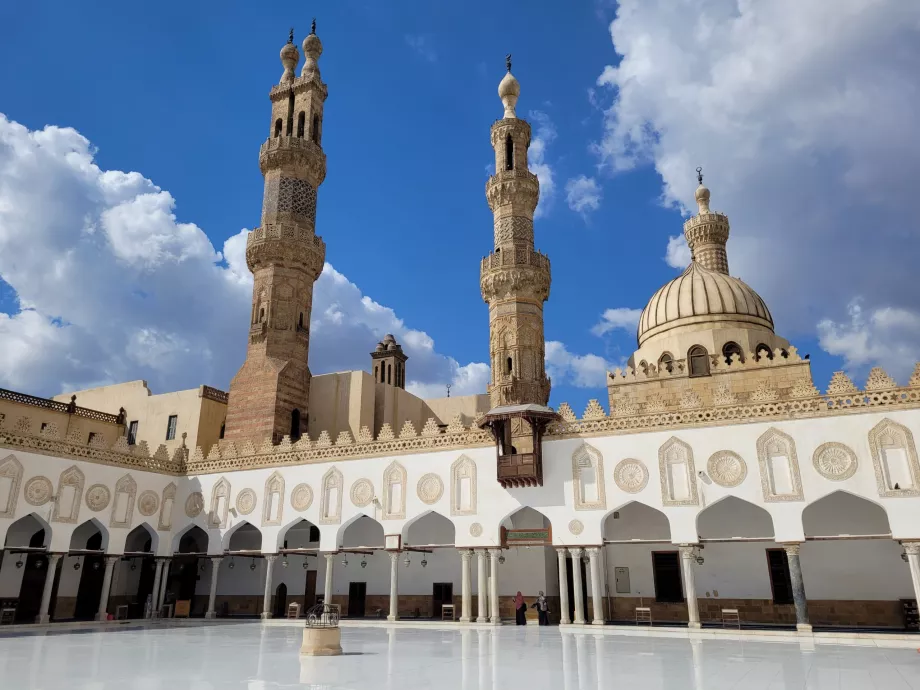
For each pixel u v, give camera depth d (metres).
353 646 17.50
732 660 14.22
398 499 27.27
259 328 35.50
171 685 10.97
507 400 30.53
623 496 23.47
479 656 15.05
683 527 22.42
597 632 22.05
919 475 20.02
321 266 38.56
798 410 21.88
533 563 28.61
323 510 28.62
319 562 32.16
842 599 24.08
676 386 31.31
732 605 25.56
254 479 30.64
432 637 20.36
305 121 39.78
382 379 51.56
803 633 20.00
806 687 10.66
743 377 30.23
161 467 31.77
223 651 16.44
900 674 12.15
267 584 29.16
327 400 38.25
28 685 11.10
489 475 25.78
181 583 34.59
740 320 33.91
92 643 18.77
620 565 27.64
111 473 29.39
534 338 31.83
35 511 26.25
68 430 36.75
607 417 24.42
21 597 29.12
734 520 26.06
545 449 25.11
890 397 20.89
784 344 33.78
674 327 34.50
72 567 31.50
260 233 37.00
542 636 20.61
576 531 23.89
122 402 41.84
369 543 31.45
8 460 25.61
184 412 39.03
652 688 10.52
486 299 33.31
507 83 36.44
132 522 29.97
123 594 33.22
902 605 23.22
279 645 18.03
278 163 38.41
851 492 20.64
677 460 23.08
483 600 25.14
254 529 34.28
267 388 34.34
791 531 21.05
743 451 22.25
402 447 27.83
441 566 30.05
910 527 19.78
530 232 33.69
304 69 41.09
